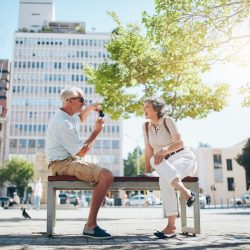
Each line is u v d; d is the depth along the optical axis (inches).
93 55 3339.1
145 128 187.5
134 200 1800.0
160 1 276.8
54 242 150.2
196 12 274.7
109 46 509.4
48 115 3171.8
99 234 161.0
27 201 2410.2
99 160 3115.2
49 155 171.0
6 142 3070.9
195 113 562.6
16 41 3297.2
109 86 550.0
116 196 1865.2
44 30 3415.4
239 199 1742.1
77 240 158.1
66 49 3324.3
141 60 393.4
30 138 3107.8
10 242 150.3
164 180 170.1
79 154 169.6
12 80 3206.2
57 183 171.9
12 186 2790.4
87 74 582.6
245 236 179.6
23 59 3265.3
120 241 153.9
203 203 1445.6
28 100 3186.5
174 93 540.1
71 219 431.2
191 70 334.3
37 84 3225.9
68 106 173.5
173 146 171.6
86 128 3134.8
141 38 458.6
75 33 3358.8
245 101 339.9
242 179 2472.9
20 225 295.3
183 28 282.5
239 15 272.8
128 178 178.1
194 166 173.8
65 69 3282.5
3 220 396.2
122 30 505.7
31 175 2539.4
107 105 561.3
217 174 2463.1
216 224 319.0
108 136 3164.4
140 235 186.9
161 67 324.8
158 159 166.1
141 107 552.1
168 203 169.9
